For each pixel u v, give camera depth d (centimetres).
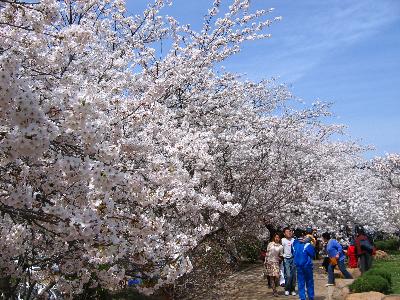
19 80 312
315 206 1770
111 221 361
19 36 423
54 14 397
